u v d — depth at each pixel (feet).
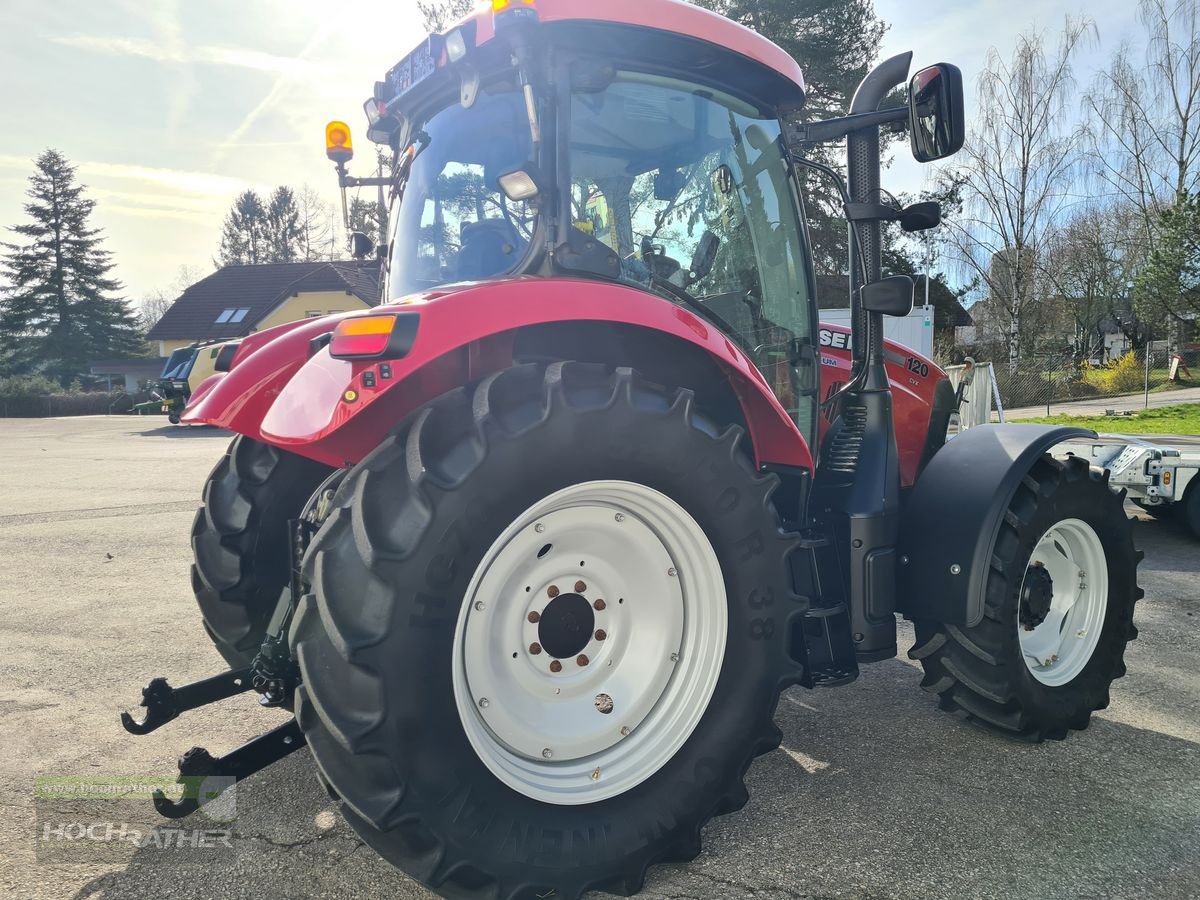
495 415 6.43
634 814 6.96
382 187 11.14
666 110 8.43
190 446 53.93
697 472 7.14
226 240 233.76
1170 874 7.08
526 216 8.10
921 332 46.50
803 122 9.79
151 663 12.71
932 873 7.13
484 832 6.28
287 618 7.71
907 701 11.03
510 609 6.89
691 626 7.52
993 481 9.25
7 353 170.91
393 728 5.89
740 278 9.23
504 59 8.02
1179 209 83.10
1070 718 9.68
